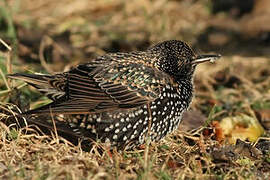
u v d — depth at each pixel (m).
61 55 19.08
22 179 9.80
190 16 24.72
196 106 15.89
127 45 21.03
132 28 22.95
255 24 24.20
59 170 10.05
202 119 14.27
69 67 18.08
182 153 11.78
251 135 13.49
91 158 11.23
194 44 22.11
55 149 11.28
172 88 11.76
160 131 11.74
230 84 17.81
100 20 23.55
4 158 10.97
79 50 20.03
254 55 20.69
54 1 24.62
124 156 11.41
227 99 16.31
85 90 11.41
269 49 21.62
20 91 13.73
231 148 11.65
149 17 23.84
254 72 18.66
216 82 17.70
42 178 9.84
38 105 13.99
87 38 21.50
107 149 11.50
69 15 23.84
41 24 22.36
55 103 11.21
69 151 11.45
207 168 10.81
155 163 11.05
